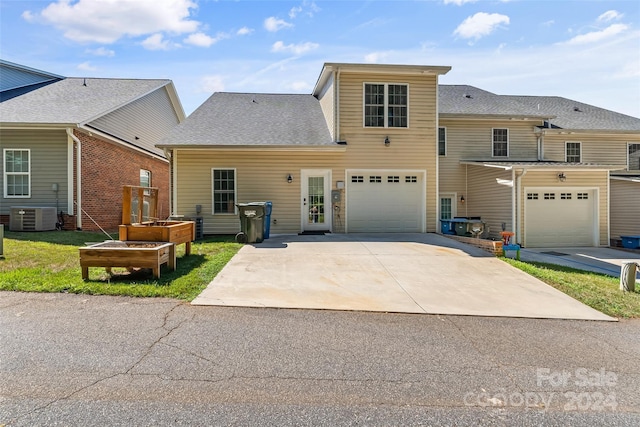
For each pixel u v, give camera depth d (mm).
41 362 3232
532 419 2613
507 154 15812
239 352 3576
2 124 11031
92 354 3416
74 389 2818
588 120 17000
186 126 13195
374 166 12875
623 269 6719
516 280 6957
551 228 13078
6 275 5762
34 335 3791
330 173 12820
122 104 14367
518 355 3730
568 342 4129
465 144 15648
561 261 10234
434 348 3840
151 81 18141
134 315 4457
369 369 3311
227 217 12625
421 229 13102
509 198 12883
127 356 3400
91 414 2508
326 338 4020
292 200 12742
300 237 11648
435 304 5438
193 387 2906
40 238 9477
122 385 2898
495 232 13656
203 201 12539
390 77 12859
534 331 4461
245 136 12742
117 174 14289
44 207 11148
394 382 3090
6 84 15508
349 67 12453
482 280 6902
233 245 9914
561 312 5242
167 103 19422
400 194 13078
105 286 5418
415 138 12977
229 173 12641
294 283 6305
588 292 6336
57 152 11766
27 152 11742
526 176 12984
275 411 2615
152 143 17562
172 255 6562
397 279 6789
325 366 3342
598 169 12719
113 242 6578
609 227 13688
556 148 16062
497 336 4254
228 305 5008
